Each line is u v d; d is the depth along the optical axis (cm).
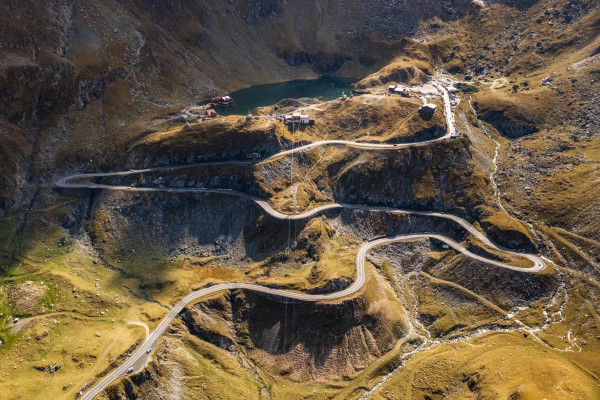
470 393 16538
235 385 17425
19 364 16750
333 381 17750
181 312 19075
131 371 16450
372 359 18312
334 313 18688
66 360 16825
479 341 18650
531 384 15712
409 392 17188
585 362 17362
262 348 18700
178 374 17175
